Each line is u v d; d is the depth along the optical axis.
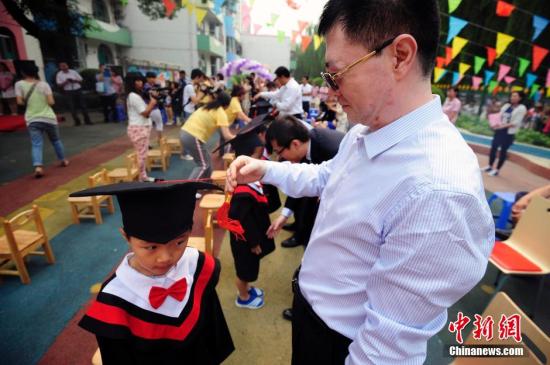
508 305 1.25
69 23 8.84
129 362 1.11
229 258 2.99
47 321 2.16
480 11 9.88
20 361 1.87
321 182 1.32
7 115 9.19
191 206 1.08
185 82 10.16
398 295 0.70
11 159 5.76
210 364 1.32
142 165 4.64
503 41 3.99
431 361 1.96
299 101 5.89
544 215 2.40
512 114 6.16
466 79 11.16
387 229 0.75
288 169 1.35
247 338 2.11
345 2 0.73
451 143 0.73
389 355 0.71
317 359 1.03
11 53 10.09
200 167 4.29
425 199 0.66
